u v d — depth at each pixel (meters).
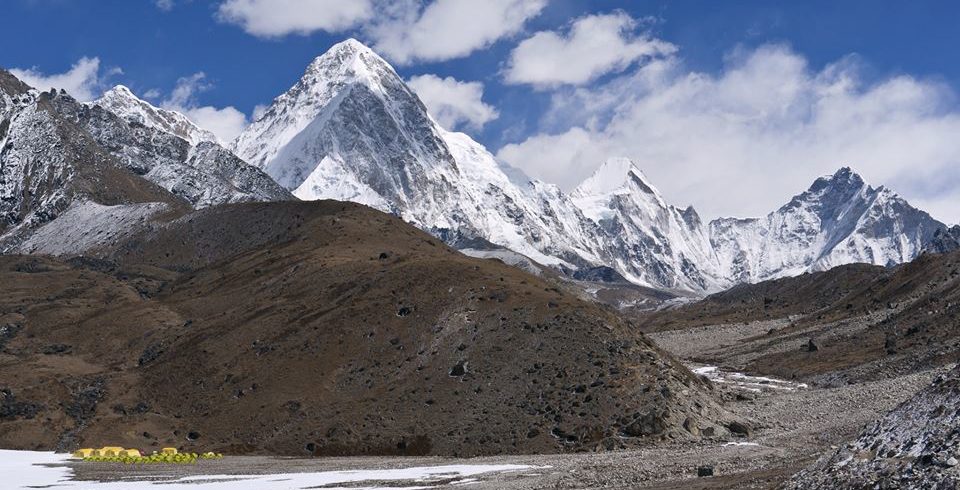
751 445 109.38
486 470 104.75
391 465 117.81
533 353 145.62
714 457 99.62
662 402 129.00
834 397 143.38
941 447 57.66
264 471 117.81
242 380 162.00
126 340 198.62
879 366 176.88
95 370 186.12
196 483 106.56
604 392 132.88
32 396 166.25
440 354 152.38
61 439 155.00
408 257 195.88
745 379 195.75
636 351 142.00
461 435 132.50
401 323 163.50
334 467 118.56
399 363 154.12
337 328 166.75
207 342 178.25
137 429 154.38
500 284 167.25
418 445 132.62
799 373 195.12
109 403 165.25
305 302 183.25
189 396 162.75
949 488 54.00
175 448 146.00
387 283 177.00
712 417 129.25
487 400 138.75
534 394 136.62
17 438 154.75
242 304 199.12
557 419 130.50
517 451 126.31
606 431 126.19
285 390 155.12
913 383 140.38
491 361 146.25
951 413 60.16
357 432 139.00
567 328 149.00
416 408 140.88
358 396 149.12
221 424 151.88
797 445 105.81
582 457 112.88
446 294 167.75
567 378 138.00
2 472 123.50
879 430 65.25
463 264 179.00
